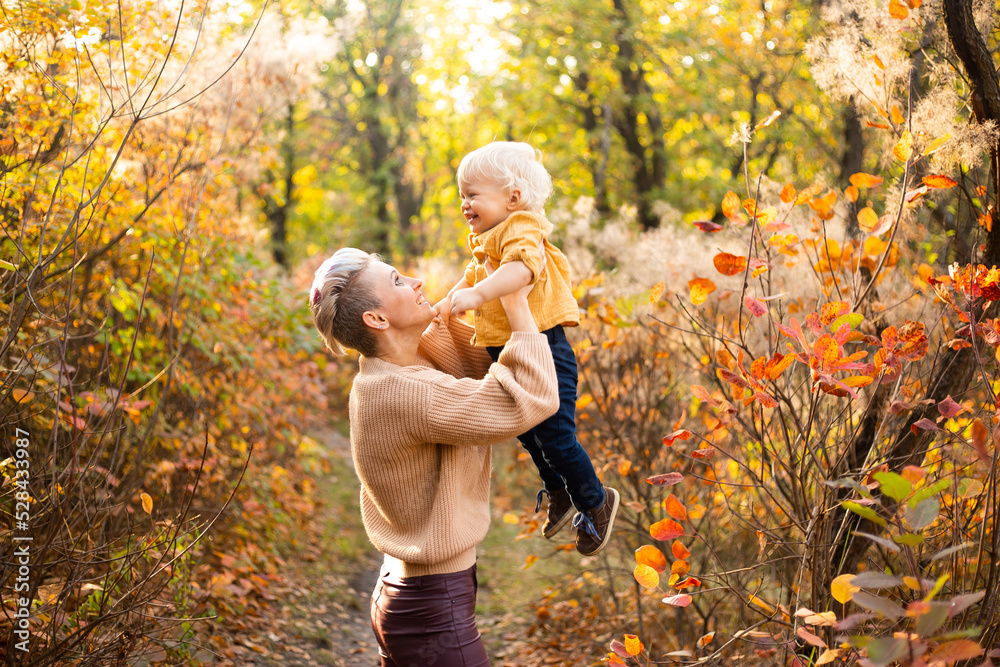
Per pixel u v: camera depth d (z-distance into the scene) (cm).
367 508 211
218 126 461
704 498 394
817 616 173
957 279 200
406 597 196
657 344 439
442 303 200
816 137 679
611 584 445
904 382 235
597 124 1305
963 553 208
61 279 329
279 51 470
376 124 1912
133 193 439
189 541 357
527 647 462
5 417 264
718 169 1280
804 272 305
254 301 545
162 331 444
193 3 359
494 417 178
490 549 690
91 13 307
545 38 1264
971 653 137
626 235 475
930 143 218
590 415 456
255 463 572
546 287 197
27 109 313
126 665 262
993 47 257
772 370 212
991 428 212
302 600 516
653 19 1216
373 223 1925
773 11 848
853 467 250
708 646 343
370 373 194
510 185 194
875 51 238
